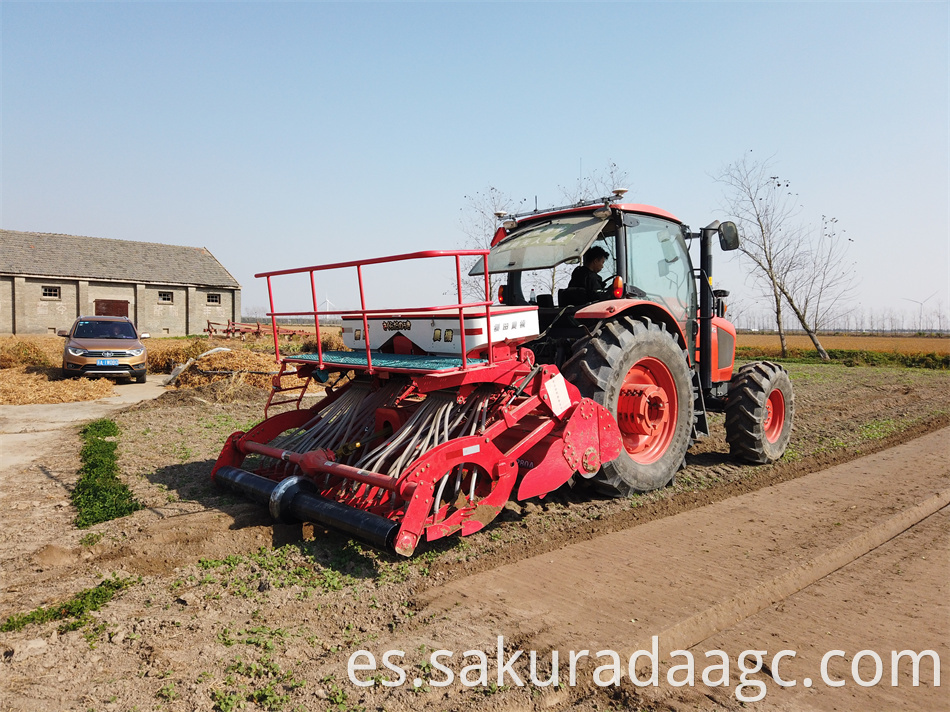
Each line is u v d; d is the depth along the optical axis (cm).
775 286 2553
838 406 1106
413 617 320
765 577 371
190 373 1393
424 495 373
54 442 776
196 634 298
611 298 546
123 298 3503
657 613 325
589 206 573
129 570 374
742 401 648
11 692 250
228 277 3931
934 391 1312
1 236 3331
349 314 447
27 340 2200
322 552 400
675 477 600
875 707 252
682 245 653
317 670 269
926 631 315
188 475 590
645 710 249
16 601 336
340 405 514
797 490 569
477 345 438
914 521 496
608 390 495
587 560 399
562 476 452
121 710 239
